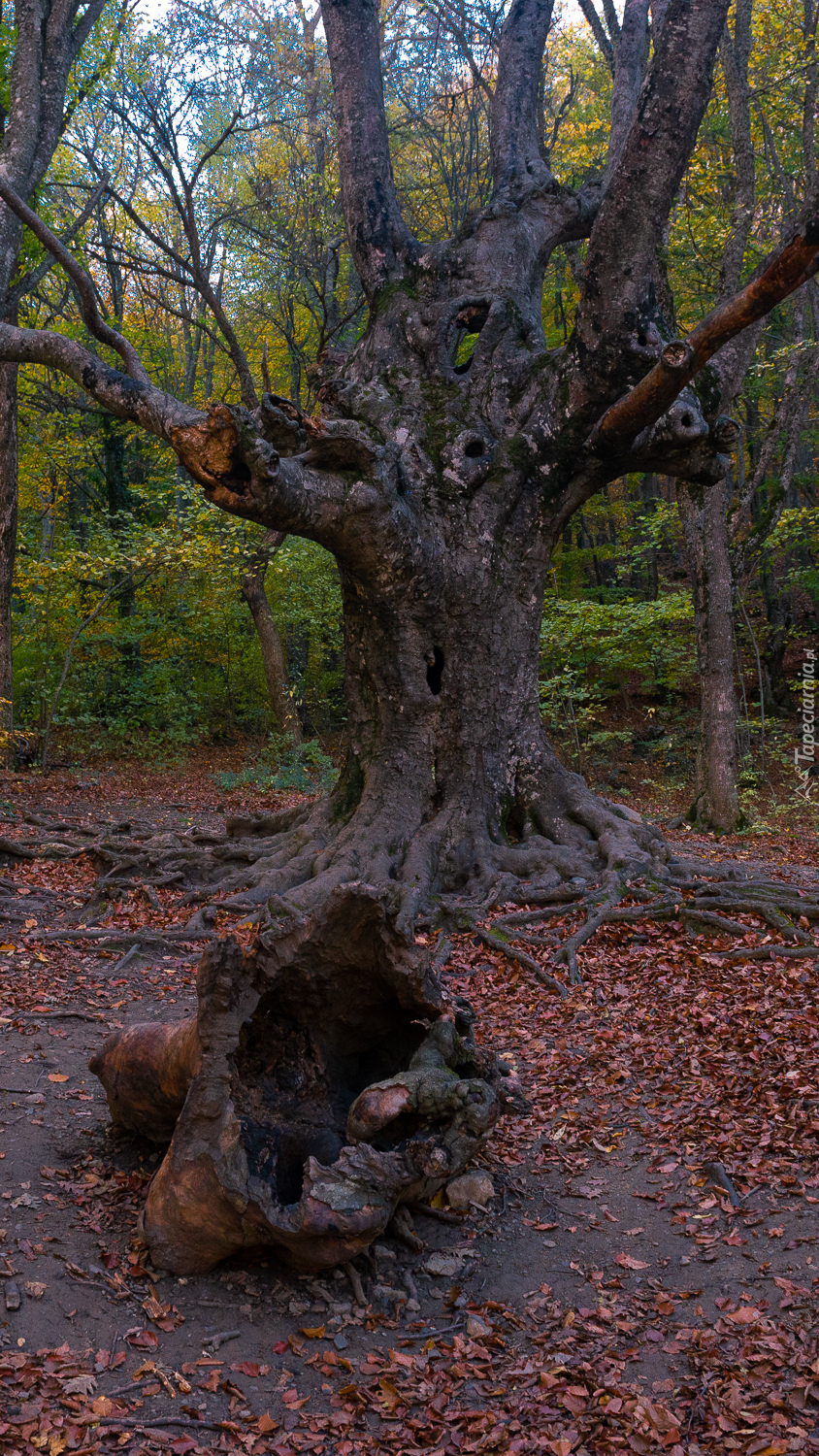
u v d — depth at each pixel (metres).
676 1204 4.16
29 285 14.14
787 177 18.75
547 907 8.39
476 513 9.30
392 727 9.31
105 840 10.41
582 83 24.39
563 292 26.66
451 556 9.23
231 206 24.11
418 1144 3.63
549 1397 3.07
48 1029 5.80
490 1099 3.84
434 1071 3.86
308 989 4.16
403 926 4.11
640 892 8.36
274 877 8.67
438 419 9.55
